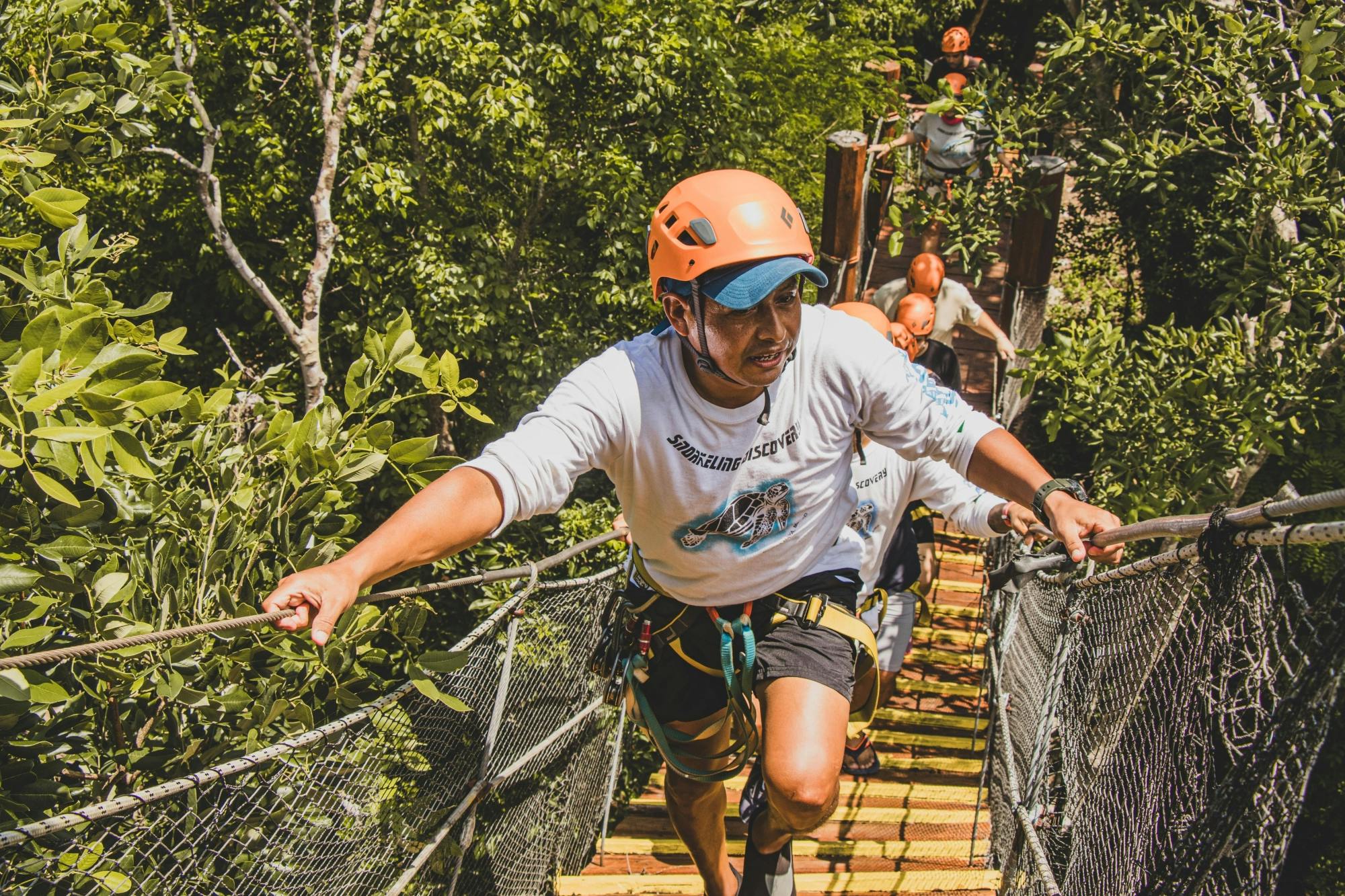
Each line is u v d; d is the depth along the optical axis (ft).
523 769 13.46
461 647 10.59
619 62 34.68
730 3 37.65
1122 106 30.60
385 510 37.91
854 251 31.30
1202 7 26.00
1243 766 5.62
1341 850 43.75
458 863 11.55
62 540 9.64
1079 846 11.25
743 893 9.23
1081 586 11.80
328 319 40.04
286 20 29.86
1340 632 5.16
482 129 32.94
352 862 10.11
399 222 36.47
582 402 6.92
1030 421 57.52
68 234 10.75
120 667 10.01
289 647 10.34
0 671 8.41
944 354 19.83
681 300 6.65
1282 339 23.54
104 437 7.80
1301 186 22.15
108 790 10.40
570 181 36.68
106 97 16.05
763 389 7.07
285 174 34.86
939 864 16.57
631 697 9.18
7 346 8.70
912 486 12.61
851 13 40.37
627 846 16.17
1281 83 21.88
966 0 59.98
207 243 37.52
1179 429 23.09
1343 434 27.94
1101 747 10.70
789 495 7.47
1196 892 5.97
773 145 41.73
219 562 10.97
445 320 35.04
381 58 33.78
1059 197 27.96
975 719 21.71
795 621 8.03
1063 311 62.85
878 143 37.78
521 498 6.39
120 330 10.66
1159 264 57.62
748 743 8.41
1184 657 8.12
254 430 12.50
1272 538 5.50
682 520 7.46
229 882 9.20
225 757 10.37
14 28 14.58
